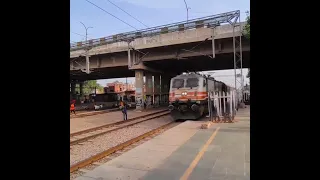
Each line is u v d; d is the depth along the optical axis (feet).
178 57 102.99
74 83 216.33
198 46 98.32
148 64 118.62
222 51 95.30
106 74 168.76
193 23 92.58
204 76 72.13
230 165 23.21
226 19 86.48
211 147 30.58
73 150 35.12
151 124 63.87
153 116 81.71
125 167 23.95
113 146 37.65
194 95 66.69
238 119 59.36
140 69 112.37
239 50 93.25
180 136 39.45
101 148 36.45
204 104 69.62
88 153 33.47
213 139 35.58
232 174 20.79
